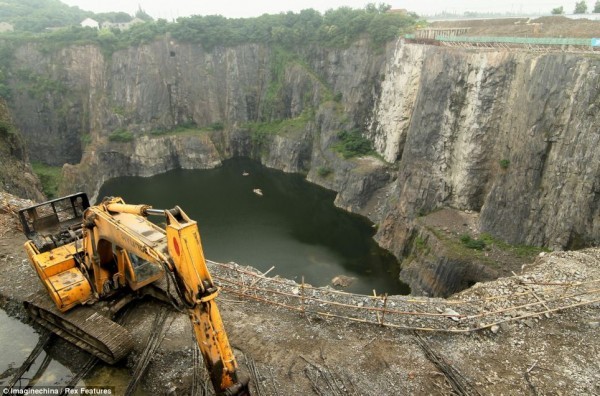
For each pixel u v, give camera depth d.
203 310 8.90
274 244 45.91
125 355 12.41
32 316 14.75
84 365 12.89
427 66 42.03
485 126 36.94
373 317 14.22
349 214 53.81
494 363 12.27
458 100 38.78
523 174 32.12
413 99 50.75
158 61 78.38
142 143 74.25
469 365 12.21
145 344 13.18
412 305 14.85
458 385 11.52
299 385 11.63
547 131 30.17
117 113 75.38
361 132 61.88
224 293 15.65
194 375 11.91
